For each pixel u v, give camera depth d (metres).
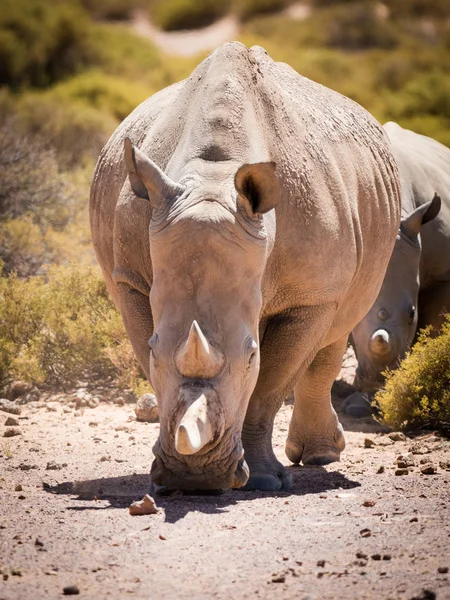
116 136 29.05
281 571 17.84
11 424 35.22
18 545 19.47
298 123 26.25
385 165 30.91
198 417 19.91
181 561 18.48
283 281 25.16
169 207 22.38
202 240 21.70
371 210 28.86
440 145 50.44
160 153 25.34
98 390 41.16
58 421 36.31
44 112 103.25
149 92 143.62
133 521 21.20
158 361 21.34
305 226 24.94
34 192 66.25
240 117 24.41
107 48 173.12
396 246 39.12
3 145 68.75
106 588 17.14
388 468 28.70
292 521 21.12
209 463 21.45
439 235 42.59
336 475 28.47
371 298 30.19
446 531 19.92
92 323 43.19
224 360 21.12
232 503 23.08
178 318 21.48
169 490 23.94
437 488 24.44
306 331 25.72
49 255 58.34
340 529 20.36
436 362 35.56
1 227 59.38
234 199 22.34
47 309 44.12
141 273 25.62
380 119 130.62
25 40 162.75
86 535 20.12
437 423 35.50
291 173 24.98
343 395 42.59
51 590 17.02
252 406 26.20
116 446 32.34
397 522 20.78
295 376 26.62
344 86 149.12
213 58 25.95
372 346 37.59
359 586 16.92
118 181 27.25
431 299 43.03
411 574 17.44
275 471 26.23
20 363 40.81
